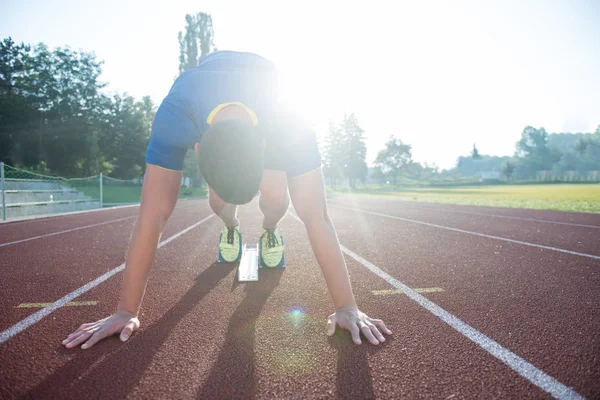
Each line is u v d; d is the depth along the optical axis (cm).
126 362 147
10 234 588
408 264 333
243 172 118
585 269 311
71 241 499
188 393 126
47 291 248
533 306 215
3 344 164
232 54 190
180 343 165
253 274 276
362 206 1329
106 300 228
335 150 7244
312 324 187
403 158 8675
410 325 186
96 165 3619
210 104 160
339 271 175
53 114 3450
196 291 246
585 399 122
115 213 1150
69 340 164
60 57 3656
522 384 131
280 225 656
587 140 9688
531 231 570
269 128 168
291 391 127
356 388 129
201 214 995
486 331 178
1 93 3294
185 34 4503
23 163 3300
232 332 177
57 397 123
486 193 2583
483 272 301
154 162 165
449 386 130
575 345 162
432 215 895
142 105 4356
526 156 10412
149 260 175
